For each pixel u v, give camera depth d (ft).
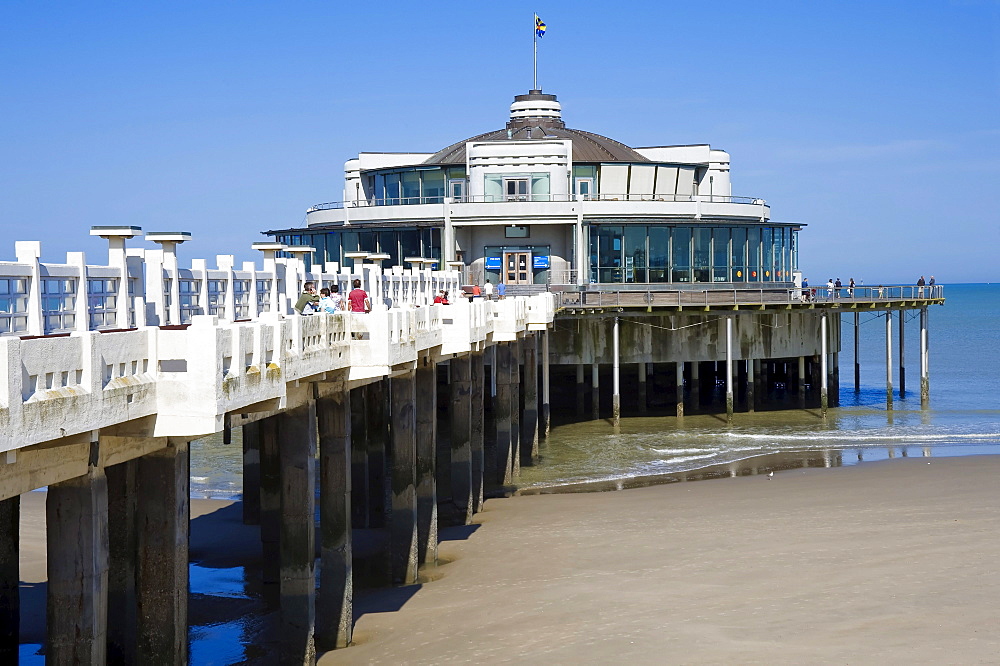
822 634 59.67
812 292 186.29
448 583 78.74
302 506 58.70
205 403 39.73
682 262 190.49
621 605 67.82
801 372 190.49
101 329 46.24
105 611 39.50
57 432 32.86
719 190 226.79
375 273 92.48
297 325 51.93
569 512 101.09
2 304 38.88
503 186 196.85
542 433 157.48
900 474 113.80
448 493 117.80
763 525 89.61
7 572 63.77
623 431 165.27
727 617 63.77
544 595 71.87
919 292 185.78
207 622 74.90
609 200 198.70
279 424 59.16
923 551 76.95
